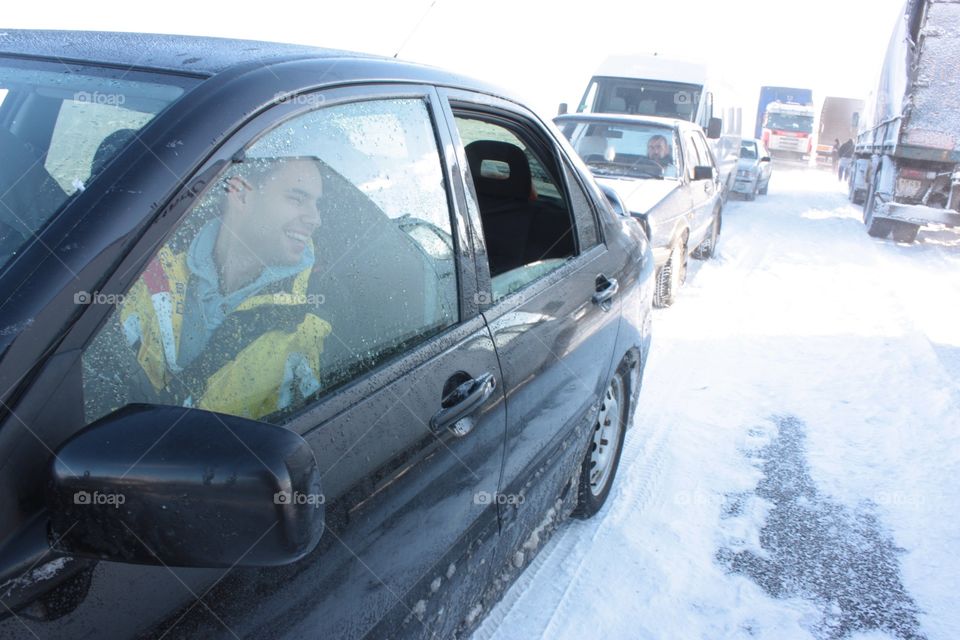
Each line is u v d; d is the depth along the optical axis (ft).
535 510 7.96
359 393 5.11
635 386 11.80
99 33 6.62
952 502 12.04
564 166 9.43
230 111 4.60
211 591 3.90
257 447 3.32
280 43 6.42
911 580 10.13
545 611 9.07
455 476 5.98
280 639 4.31
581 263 9.20
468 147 9.46
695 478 12.58
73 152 4.39
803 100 102.78
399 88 6.29
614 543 10.53
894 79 39.75
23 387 3.35
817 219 48.73
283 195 4.91
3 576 3.15
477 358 6.40
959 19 34.50
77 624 3.35
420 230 6.17
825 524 11.37
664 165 24.95
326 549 4.61
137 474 3.22
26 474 3.32
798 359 18.83
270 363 4.66
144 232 3.94
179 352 4.15
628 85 39.86
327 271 5.22
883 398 16.22
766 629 9.05
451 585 6.25
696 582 9.84
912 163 37.73
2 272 3.65
